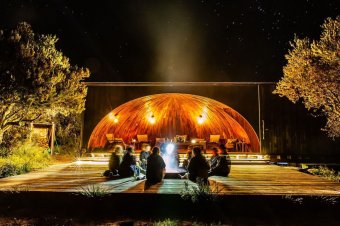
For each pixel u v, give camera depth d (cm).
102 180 998
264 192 806
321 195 784
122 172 1028
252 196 782
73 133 1819
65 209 797
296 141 1672
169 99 2198
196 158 905
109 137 1991
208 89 1742
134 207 793
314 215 774
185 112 2358
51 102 1288
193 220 762
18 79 1170
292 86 1345
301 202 779
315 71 1182
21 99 1213
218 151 1139
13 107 1312
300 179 1047
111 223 742
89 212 793
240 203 779
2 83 1152
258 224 745
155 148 929
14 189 818
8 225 723
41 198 805
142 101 2022
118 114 1977
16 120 1359
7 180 990
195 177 895
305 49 1273
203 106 2122
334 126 1320
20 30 1355
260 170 1323
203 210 777
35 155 1470
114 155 1091
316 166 1585
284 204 781
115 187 871
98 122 1741
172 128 2383
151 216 783
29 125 1559
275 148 1673
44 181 972
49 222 741
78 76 1462
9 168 1150
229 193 792
